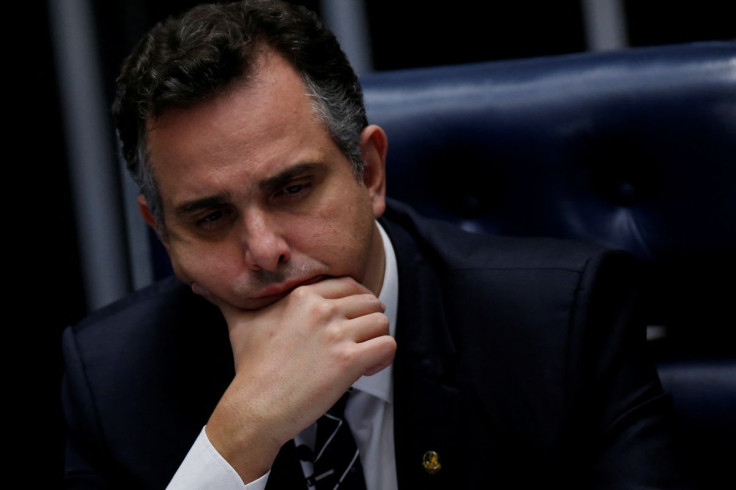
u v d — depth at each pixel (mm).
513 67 4078
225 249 3021
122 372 3670
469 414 3363
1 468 6184
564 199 3961
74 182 6438
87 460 3654
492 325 3406
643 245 3902
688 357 3859
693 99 3744
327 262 3033
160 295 3932
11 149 6344
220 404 3107
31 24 6352
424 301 3527
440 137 4070
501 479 3301
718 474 3703
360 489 3266
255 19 2926
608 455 3266
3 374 6277
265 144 2854
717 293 3842
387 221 3748
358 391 3377
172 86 2818
